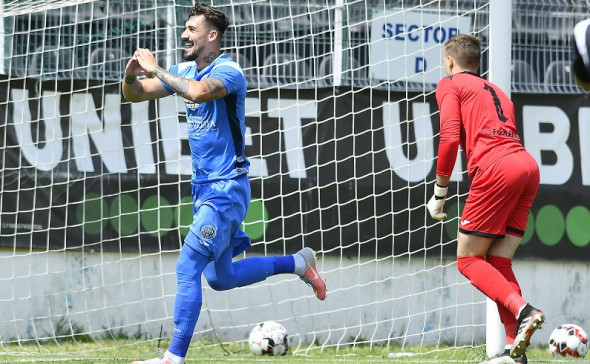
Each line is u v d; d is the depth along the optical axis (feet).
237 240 56.39
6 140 87.45
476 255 55.42
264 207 89.61
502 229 55.06
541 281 92.07
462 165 91.09
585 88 39.06
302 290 90.07
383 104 90.53
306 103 90.12
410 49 91.09
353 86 90.33
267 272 58.49
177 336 52.08
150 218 89.04
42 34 89.20
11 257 87.40
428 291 88.94
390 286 90.38
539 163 92.17
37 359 70.90
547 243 91.81
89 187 88.43
